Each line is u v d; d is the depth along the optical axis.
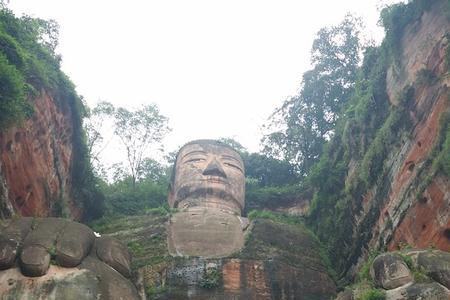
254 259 19.05
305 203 26.97
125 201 28.22
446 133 16.02
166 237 19.97
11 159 16.97
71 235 12.90
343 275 20.41
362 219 20.31
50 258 12.28
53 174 20.22
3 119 15.16
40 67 19.00
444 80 16.75
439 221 15.77
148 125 33.44
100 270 12.76
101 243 13.61
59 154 21.00
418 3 18.86
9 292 11.62
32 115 18.06
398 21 19.91
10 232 12.58
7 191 15.20
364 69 23.94
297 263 19.81
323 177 23.91
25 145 17.80
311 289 18.97
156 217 21.44
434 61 17.58
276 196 28.36
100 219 23.89
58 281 11.97
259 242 20.03
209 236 20.02
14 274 11.92
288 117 32.81
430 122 17.09
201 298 17.31
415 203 16.86
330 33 32.66
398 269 12.20
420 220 16.64
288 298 18.23
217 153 26.98
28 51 19.22
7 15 18.84
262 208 28.11
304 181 28.86
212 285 17.62
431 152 16.53
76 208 23.02
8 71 14.65
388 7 20.38
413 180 17.25
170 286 17.58
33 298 11.60
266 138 33.19
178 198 25.47
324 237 22.34
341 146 23.50
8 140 16.62
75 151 23.03
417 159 17.42
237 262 18.72
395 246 17.88
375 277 12.66
